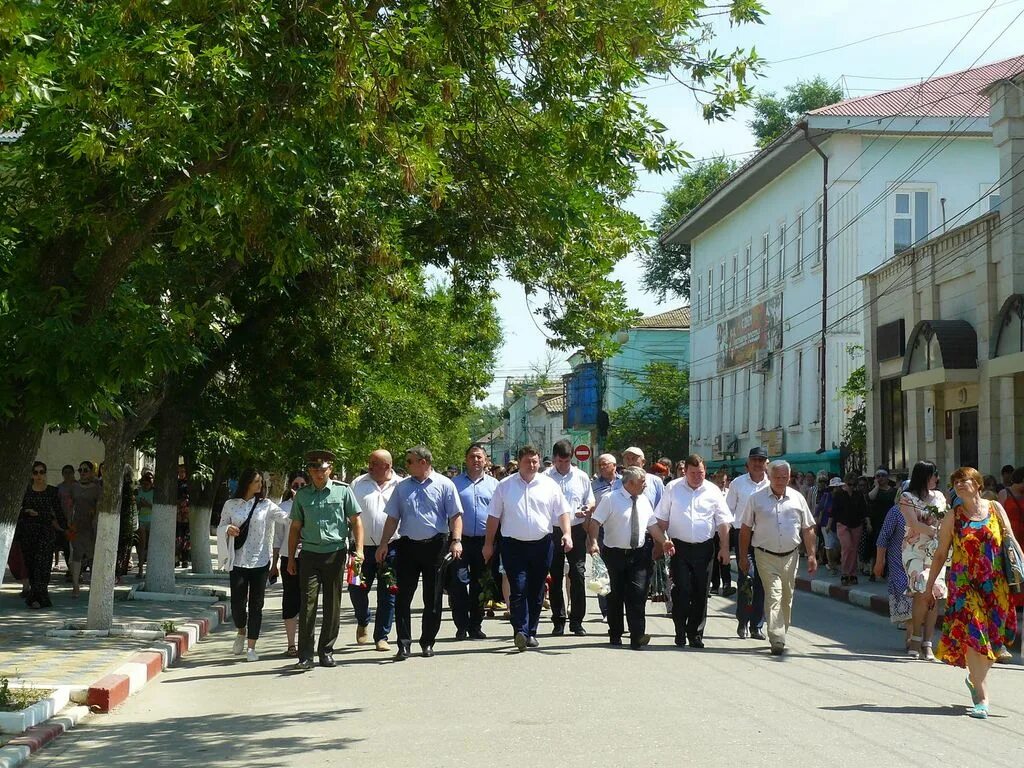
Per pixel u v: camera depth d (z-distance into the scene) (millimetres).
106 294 10852
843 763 7449
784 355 41094
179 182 10875
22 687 10211
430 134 11695
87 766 8086
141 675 11648
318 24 10766
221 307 16453
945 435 27578
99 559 14781
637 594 13492
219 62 10305
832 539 25391
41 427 10312
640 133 11734
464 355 43750
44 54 9391
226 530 13367
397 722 9164
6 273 10484
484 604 14648
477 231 17484
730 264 48188
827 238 36250
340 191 14453
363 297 19391
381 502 14758
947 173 35906
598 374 63406
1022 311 23328
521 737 8359
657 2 11453
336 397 21750
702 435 52562
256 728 9227
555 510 13492
